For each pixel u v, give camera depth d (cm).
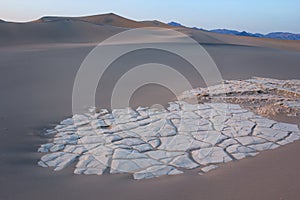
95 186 461
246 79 1269
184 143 632
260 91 1040
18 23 4425
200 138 657
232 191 419
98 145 632
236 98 964
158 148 612
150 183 466
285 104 882
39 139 667
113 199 420
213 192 421
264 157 545
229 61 1855
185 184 454
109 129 730
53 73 1456
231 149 593
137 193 433
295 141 620
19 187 460
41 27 4388
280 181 436
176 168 520
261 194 402
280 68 1598
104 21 8769
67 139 666
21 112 854
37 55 2216
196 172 500
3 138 666
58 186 462
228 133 680
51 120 791
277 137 646
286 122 743
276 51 2705
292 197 388
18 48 2912
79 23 4841
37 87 1164
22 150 607
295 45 4306
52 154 589
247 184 436
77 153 594
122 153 589
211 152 583
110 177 493
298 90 1041
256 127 712
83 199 423
